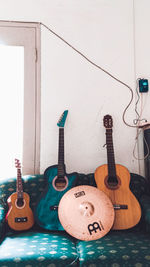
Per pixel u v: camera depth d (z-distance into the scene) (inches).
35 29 95.3
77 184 77.4
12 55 94.6
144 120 94.9
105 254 51.4
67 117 92.7
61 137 82.7
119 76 96.7
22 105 93.1
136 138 94.1
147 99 96.7
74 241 62.7
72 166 90.9
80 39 96.8
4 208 72.6
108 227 62.4
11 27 94.2
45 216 69.9
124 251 52.1
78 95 94.2
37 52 94.4
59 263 50.3
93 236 61.0
